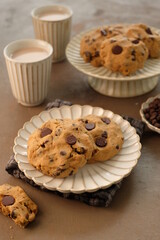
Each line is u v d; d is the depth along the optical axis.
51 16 1.09
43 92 0.96
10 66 0.91
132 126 0.86
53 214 0.75
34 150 0.77
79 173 0.77
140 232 0.72
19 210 0.73
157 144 0.86
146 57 0.95
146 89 0.99
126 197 0.77
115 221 0.74
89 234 0.72
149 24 1.26
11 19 1.30
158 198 0.77
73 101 0.98
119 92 0.98
